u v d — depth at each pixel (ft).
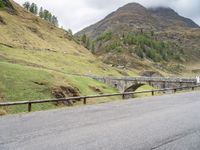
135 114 64.28
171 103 86.79
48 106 134.31
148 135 42.75
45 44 592.60
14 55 367.25
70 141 39.55
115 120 56.49
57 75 189.06
